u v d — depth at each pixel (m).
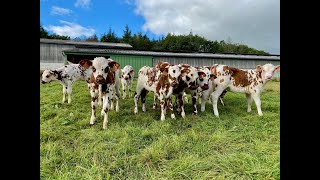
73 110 7.03
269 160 3.45
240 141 4.55
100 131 5.11
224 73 7.06
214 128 5.53
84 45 29.02
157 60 23.45
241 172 3.18
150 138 4.86
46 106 7.49
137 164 3.54
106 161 3.62
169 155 3.94
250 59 26.22
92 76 5.58
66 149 4.15
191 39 52.81
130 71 9.99
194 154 3.86
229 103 9.06
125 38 56.81
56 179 3.03
